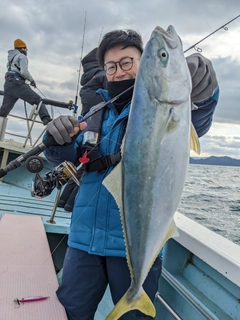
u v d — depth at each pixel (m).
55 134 1.39
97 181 1.53
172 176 1.27
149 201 1.29
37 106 5.05
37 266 1.98
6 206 3.53
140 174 1.29
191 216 5.41
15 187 4.54
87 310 1.51
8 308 1.52
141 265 1.30
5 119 5.22
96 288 1.53
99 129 1.60
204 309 1.73
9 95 5.13
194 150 1.34
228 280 1.84
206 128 1.61
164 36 1.28
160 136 1.27
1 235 2.43
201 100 1.40
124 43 1.51
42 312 1.52
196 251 1.97
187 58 1.35
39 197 1.84
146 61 1.28
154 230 1.30
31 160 1.65
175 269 2.26
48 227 2.92
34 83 5.16
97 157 1.53
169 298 2.10
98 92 1.72
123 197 1.33
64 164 1.64
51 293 1.68
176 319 1.77
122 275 1.46
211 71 1.35
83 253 1.53
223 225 4.82
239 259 1.73
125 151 1.32
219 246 1.89
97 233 1.48
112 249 1.46
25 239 2.40
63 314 1.51
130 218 1.32
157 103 1.27
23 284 1.75
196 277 2.09
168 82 1.26
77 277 1.51
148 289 1.45
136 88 1.31
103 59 1.65
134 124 1.30
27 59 5.18
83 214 1.54
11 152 4.97
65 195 3.32
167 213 1.29
